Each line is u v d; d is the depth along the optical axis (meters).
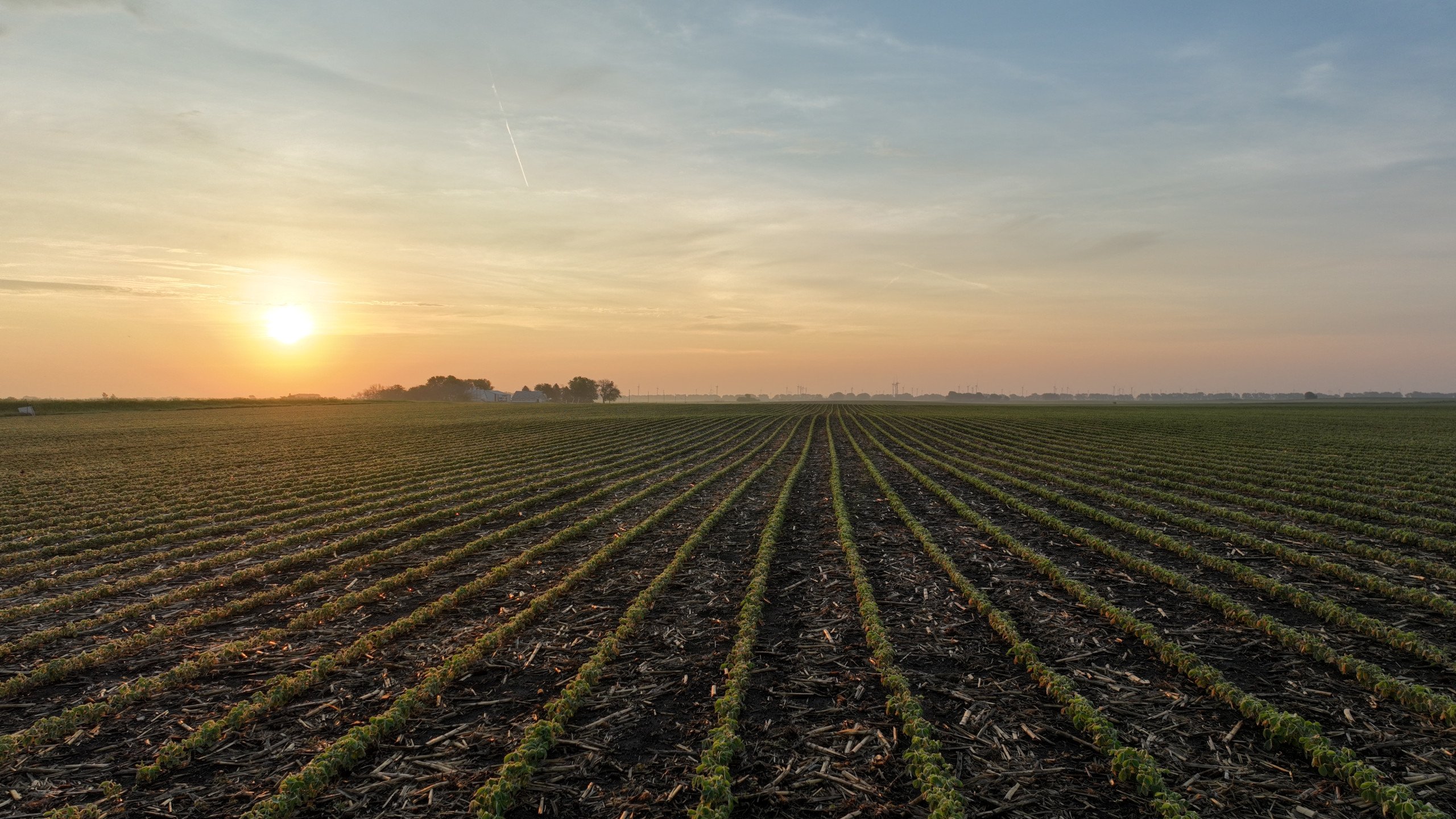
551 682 9.59
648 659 10.29
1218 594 12.21
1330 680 9.26
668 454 41.19
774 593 13.32
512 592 13.68
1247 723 8.21
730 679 9.48
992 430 61.59
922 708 8.63
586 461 37.47
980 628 11.29
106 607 13.45
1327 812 6.62
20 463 37.47
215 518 22.55
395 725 8.36
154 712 8.88
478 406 133.62
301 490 28.03
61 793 7.21
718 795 6.78
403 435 57.47
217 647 11.09
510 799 6.88
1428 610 11.97
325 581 14.85
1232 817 6.56
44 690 9.59
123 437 53.53
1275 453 38.09
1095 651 10.34
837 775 7.36
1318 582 13.56
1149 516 20.31
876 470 30.89
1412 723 8.09
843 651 10.50
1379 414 86.81
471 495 26.14
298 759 7.75
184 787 7.25
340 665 10.23
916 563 15.30
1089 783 7.15
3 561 17.41
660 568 15.25
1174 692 8.99
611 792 7.12
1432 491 24.25
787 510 21.89
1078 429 60.53
